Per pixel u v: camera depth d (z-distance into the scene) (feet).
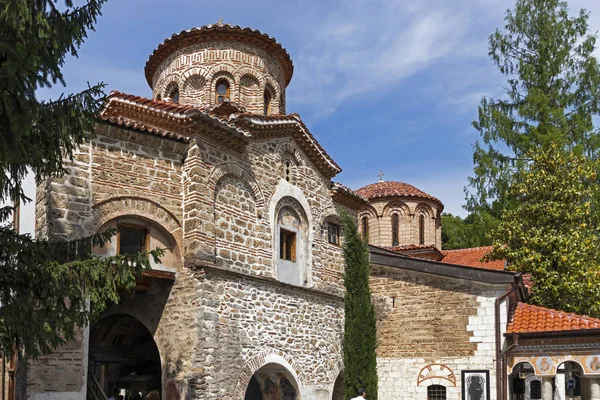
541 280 83.20
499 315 65.72
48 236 44.65
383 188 106.83
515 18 116.57
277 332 57.72
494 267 89.51
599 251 86.33
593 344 60.13
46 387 42.73
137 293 54.03
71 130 32.40
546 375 62.08
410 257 71.31
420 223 104.53
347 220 69.62
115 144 49.52
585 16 114.21
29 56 26.50
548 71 112.78
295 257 63.36
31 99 28.35
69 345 44.04
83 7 32.73
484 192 112.06
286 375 59.36
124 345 61.93
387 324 71.77
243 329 53.67
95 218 47.32
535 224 87.66
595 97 111.24
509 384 66.08
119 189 49.08
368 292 68.54
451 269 68.49
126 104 54.85
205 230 52.08
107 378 65.21
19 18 27.94
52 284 31.65
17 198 33.83
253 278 55.83
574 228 85.05
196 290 50.42
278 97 78.64
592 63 111.34
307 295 63.05
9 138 26.37
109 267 33.60
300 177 65.31
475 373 65.62
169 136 51.88
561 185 87.51
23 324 30.94
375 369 66.13
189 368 49.24
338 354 66.33
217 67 73.87
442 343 68.33
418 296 70.74
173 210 52.03
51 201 45.24
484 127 114.62
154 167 51.55
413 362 69.46
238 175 56.75
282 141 63.16
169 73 76.69
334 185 70.74
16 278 31.42
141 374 64.39
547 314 66.54
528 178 89.61
